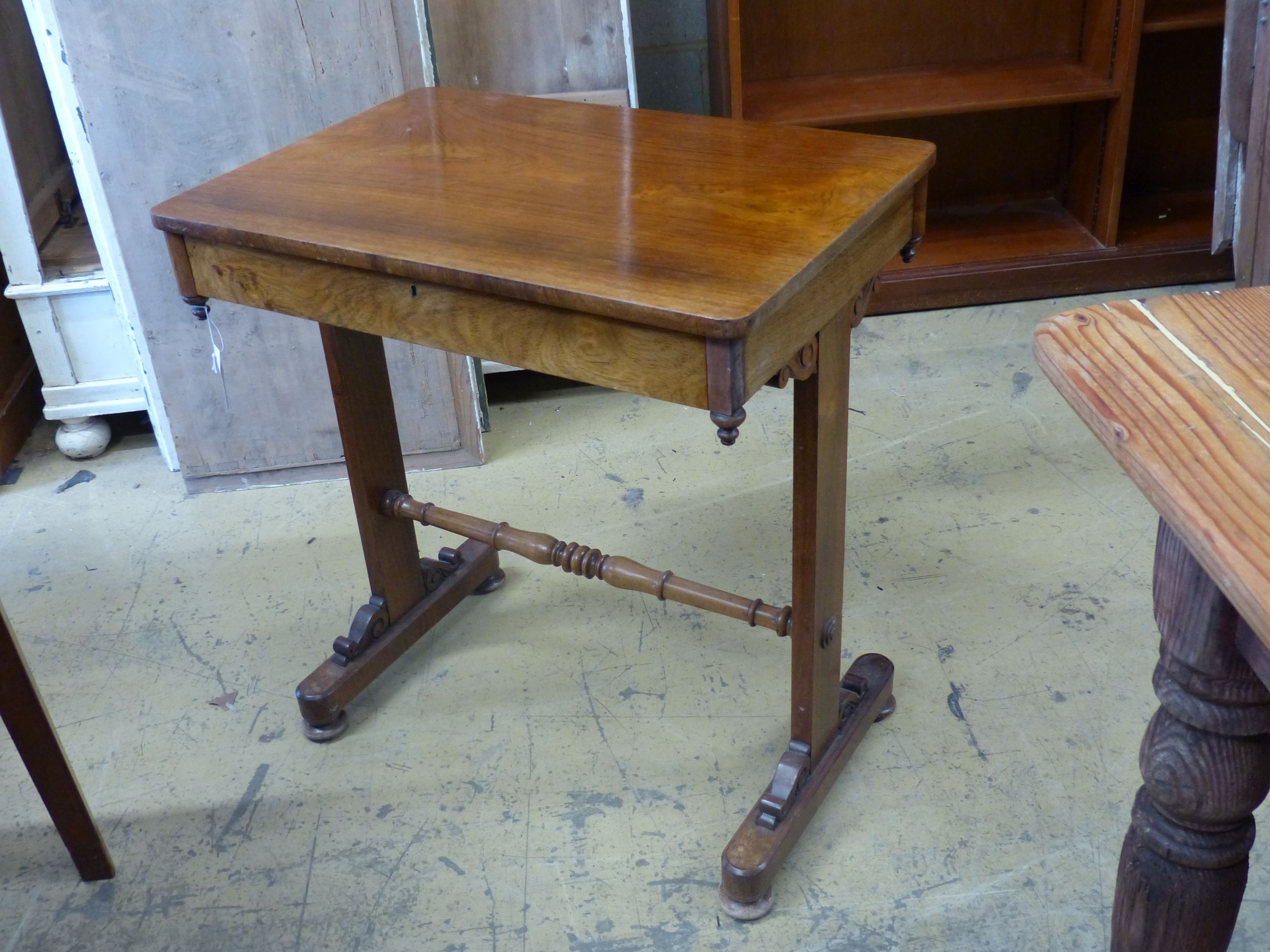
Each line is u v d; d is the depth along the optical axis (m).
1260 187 2.52
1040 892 1.69
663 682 2.13
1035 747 1.93
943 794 1.86
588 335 1.35
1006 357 3.02
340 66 2.34
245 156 2.40
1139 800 1.14
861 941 1.65
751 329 1.23
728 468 2.69
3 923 1.75
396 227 1.50
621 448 2.79
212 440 2.67
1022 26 3.25
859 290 1.53
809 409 1.54
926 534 2.43
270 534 2.58
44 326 2.67
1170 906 1.13
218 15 2.26
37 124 2.68
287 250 1.50
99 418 2.89
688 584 1.88
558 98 2.68
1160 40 3.35
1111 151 3.13
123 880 1.81
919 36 3.25
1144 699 2.00
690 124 1.79
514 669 2.18
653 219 1.47
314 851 1.84
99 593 2.42
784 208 1.47
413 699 2.12
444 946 1.67
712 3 3.02
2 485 2.79
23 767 2.03
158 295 2.49
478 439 2.72
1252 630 0.90
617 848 1.81
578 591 2.37
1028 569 2.31
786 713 2.04
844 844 1.79
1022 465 2.62
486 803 1.90
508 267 1.36
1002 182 3.52
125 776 1.99
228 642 2.28
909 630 2.19
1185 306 1.02
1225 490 0.80
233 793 1.95
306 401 2.65
